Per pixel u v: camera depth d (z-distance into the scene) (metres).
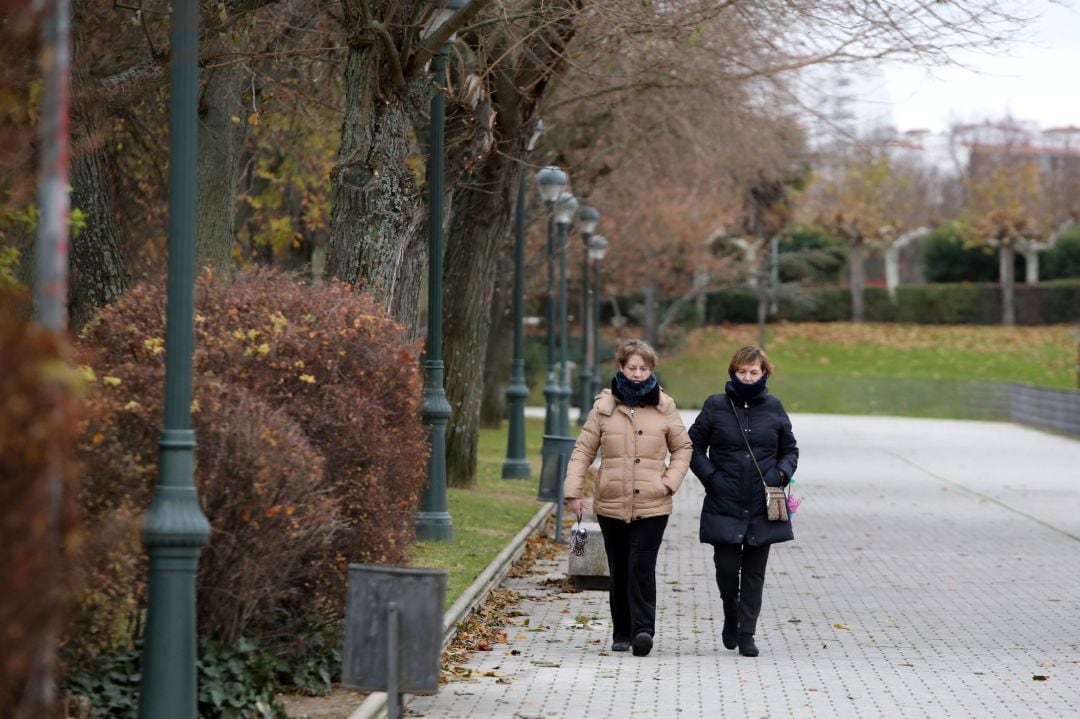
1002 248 174.88
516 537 31.33
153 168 34.84
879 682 17.22
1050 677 17.67
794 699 16.14
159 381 14.75
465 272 41.62
